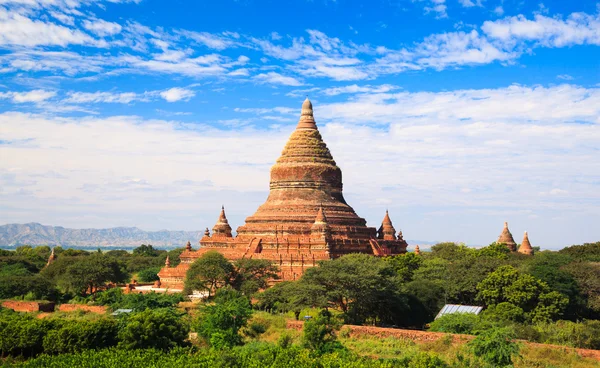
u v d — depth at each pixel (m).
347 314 112.44
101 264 157.25
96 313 121.00
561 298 110.00
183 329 94.56
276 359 79.44
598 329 93.94
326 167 163.25
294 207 157.50
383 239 174.38
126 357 81.69
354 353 84.25
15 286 141.88
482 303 119.56
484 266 125.44
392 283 112.56
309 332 87.50
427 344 93.12
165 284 155.75
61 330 88.56
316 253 148.12
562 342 91.62
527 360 83.19
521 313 105.75
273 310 118.19
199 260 135.38
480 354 82.38
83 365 78.75
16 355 90.69
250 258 140.62
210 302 125.06
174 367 76.81
